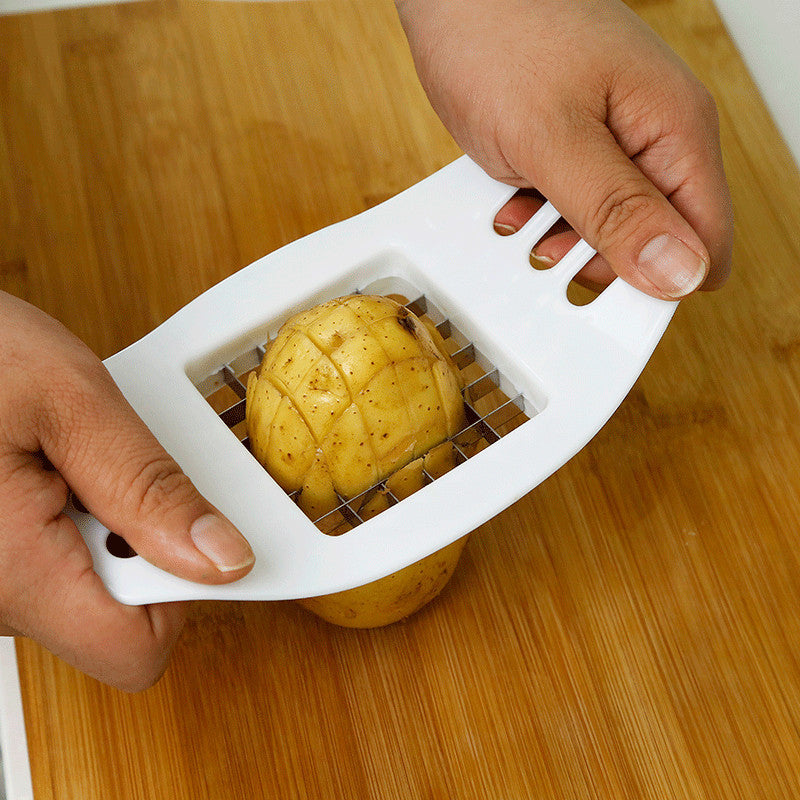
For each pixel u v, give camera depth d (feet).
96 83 2.04
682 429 1.77
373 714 1.62
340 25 2.09
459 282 1.55
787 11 1.91
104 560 1.42
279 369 1.48
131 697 1.64
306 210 1.94
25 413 1.43
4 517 1.40
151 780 1.59
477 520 1.42
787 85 1.94
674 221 1.50
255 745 1.61
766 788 1.57
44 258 1.91
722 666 1.63
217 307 1.55
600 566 1.69
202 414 1.49
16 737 1.62
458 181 1.59
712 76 2.03
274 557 1.41
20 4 2.15
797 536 1.70
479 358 1.57
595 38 1.61
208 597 1.39
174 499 1.40
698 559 1.69
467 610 1.68
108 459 1.42
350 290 1.59
